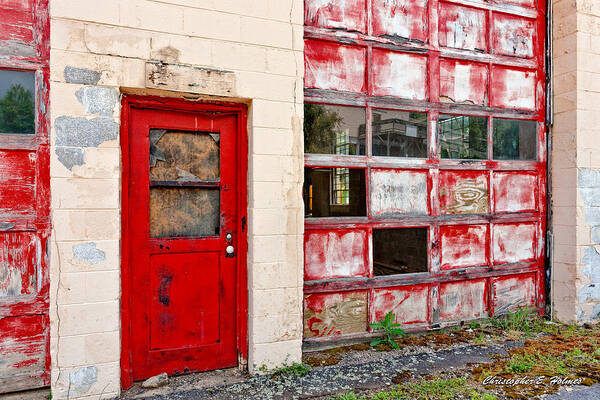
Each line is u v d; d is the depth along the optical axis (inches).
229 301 114.3
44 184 99.1
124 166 100.5
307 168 128.3
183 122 108.6
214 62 103.6
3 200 95.8
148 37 97.3
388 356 123.1
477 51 150.7
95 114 93.0
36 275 98.7
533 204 159.6
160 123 106.2
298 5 113.3
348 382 105.7
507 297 156.3
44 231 99.1
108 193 94.1
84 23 91.8
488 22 152.6
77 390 91.7
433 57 143.4
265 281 109.3
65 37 90.2
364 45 133.3
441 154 146.0
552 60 159.3
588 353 125.5
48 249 99.4
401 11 139.1
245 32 106.9
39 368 98.8
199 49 102.1
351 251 132.5
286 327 112.0
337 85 130.9
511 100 157.0
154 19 97.8
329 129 130.5
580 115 151.5
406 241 141.9
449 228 146.8
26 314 97.6
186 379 106.6
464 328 147.3
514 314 153.9
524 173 159.2
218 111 110.9
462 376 109.7
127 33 95.4
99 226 93.3
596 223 155.9
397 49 137.7
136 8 96.2
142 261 104.7
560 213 157.4
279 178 110.7
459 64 148.9
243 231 113.0
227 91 104.7
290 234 112.3
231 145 114.1
